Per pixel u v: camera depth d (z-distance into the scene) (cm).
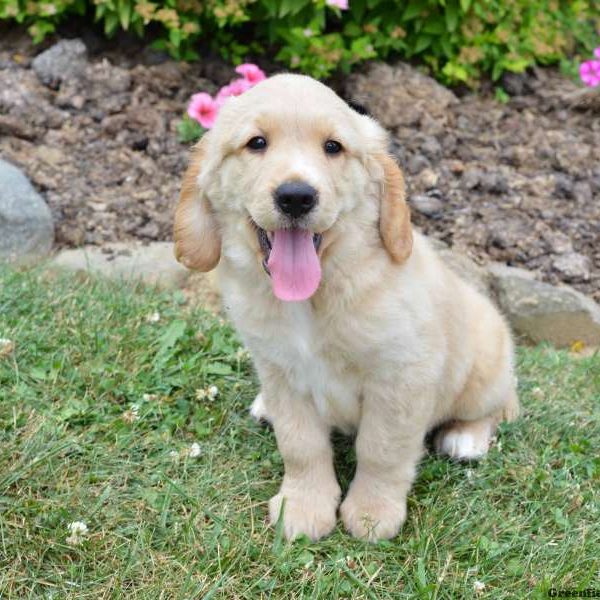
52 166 179
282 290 114
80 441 130
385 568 120
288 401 124
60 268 162
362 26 202
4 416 132
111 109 188
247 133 116
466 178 183
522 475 129
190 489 126
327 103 117
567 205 181
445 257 168
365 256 117
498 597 116
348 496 126
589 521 125
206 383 141
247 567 118
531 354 156
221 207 120
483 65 210
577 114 205
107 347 143
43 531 119
